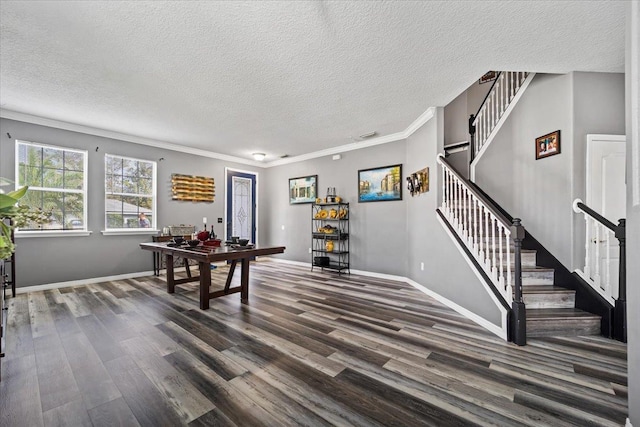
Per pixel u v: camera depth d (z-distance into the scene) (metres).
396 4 1.85
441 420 1.46
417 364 2.01
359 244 5.33
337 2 1.82
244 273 3.57
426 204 3.95
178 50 2.38
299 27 2.08
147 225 5.14
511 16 1.95
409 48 2.36
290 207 6.62
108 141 4.64
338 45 2.31
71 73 2.76
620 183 2.72
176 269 5.46
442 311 3.17
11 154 3.79
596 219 2.54
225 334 2.53
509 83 3.66
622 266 2.39
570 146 2.76
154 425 1.42
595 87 2.75
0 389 1.70
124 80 2.90
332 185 5.80
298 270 5.70
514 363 2.02
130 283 4.47
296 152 6.06
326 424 1.43
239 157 6.53
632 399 1.28
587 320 2.49
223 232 6.27
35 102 3.46
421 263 4.10
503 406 1.56
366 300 3.60
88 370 1.92
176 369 1.94
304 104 3.54
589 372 1.90
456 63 2.59
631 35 1.26
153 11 1.91
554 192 2.95
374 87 3.08
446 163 3.40
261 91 3.17
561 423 1.43
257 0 1.80
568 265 2.80
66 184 4.27
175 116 3.94
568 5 1.83
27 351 2.19
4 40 2.24
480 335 2.51
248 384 1.77
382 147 5.04
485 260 2.86
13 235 3.57
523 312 2.32
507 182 3.58
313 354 2.16
